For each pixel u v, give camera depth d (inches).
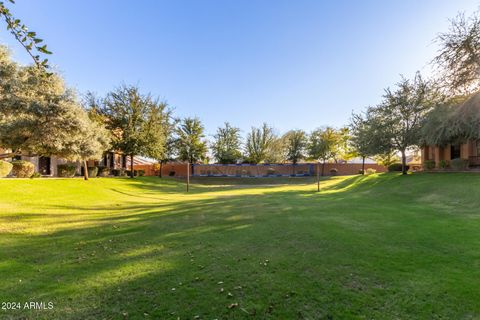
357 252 166.9
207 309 101.7
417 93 685.9
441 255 159.8
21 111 277.0
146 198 546.0
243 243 191.0
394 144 725.9
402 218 276.2
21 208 352.2
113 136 883.4
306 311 100.1
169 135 1116.5
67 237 210.7
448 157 756.6
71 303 105.7
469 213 299.9
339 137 1322.6
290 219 278.5
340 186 772.6
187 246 185.0
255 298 109.7
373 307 102.5
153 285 121.7
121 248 181.0
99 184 668.7
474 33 331.0
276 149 1496.1
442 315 96.9
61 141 333.4
